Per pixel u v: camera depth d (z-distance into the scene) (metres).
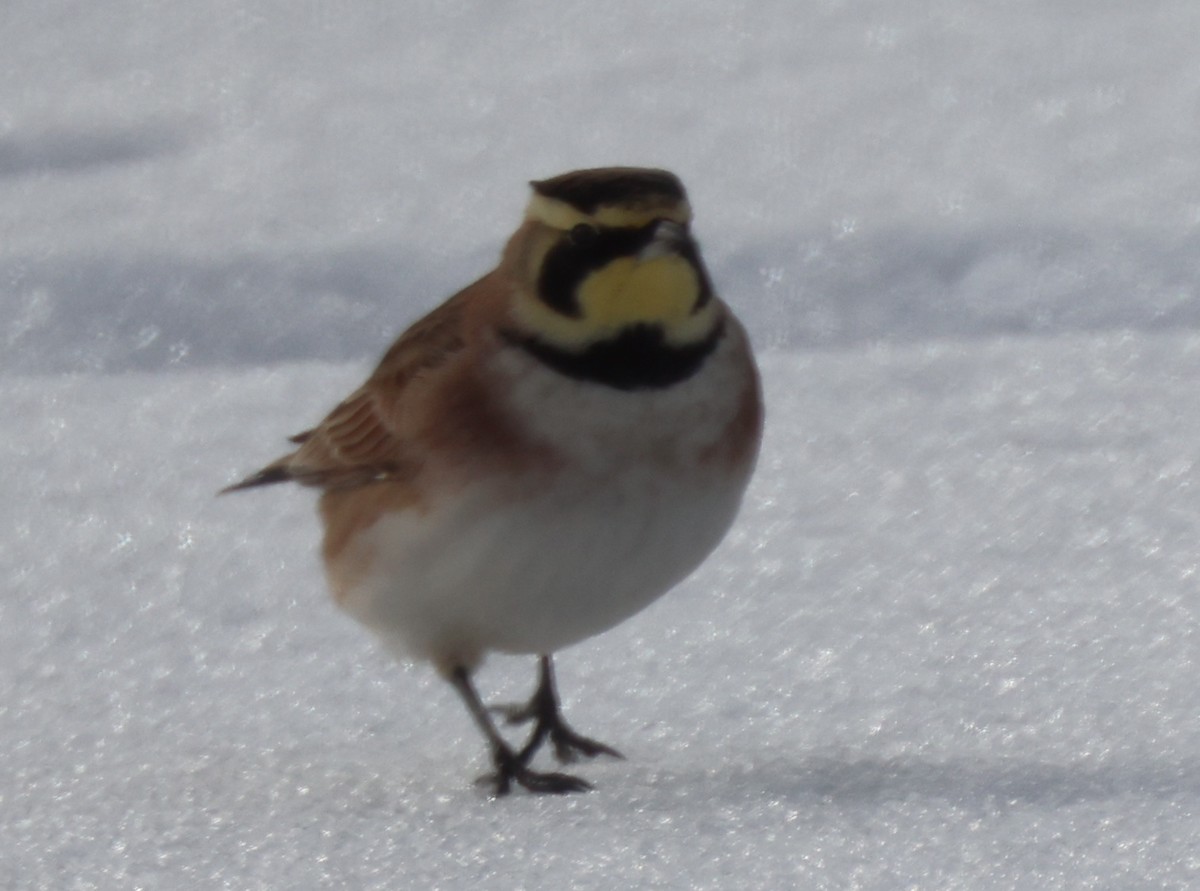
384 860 8.55
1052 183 21.31
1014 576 12.47
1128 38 26.45
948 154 22.53
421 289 20.14
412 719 10.90
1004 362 17.53
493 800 9.43
